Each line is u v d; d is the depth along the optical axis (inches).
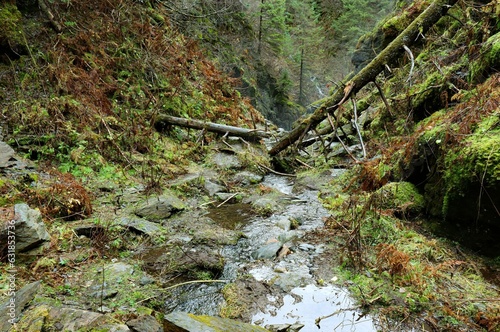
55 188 175.8
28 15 297.1
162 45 372.8
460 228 155.9
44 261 134.1
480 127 154.8
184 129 337.1
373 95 366.9
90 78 277.3
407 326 113.9
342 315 119.8
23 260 133.7
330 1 1000.2
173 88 352.2
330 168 282.2
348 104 415.8
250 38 777.6
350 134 345.1
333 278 139.6
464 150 147.3
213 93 408.5
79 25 325.4
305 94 985.5
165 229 180.2
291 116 870.4
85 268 138.3
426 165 178.9
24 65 260.5
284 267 147.8
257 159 308.8
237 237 177.2
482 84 174.1
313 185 251.9
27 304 110.3
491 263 142.2
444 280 132.0
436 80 226.7
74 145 231.1
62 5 325.4
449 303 120.4
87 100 264.7
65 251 145.3
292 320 117.7
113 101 291.7
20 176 177.6
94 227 163.2
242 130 330.0
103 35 332.2
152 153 270.2
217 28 658.2
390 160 195.3
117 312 114.0
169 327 96.1
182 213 203.0
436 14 227.8
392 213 173.0
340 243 166.1
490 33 216.7
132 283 132.6
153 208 194.7
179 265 148.5
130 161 248.4
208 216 205.2
